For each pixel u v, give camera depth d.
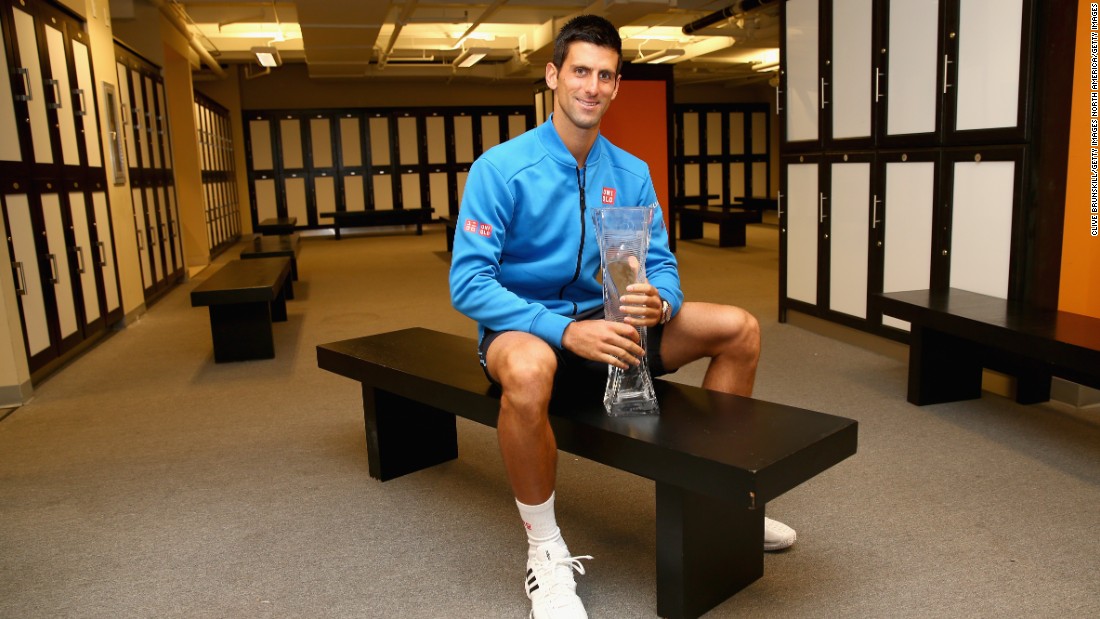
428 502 1.99
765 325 4.21
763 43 9.71
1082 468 2.09
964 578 1.53
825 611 1.42
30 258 3.44
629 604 1.47
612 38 1.49
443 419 2.25
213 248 8.84
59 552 1.78
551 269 1.60
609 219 1.43
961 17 2.91
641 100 7.05
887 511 1.85
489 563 1.66
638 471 1.30
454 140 12.35
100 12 4.84
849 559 1.62
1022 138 2.68
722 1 8.18
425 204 12.41
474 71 11.75
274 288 3.62
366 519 1.90
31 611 1.53
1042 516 1.80
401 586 1.58
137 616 1.50
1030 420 2.49
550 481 1.41
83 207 4.21
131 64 5.57
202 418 2.82
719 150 13.73
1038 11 2.60
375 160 12.12
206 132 8.73
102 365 3.74
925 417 2.55
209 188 8.77
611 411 1.43
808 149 3.92
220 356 3.71
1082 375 2.41
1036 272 2.72
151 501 2.06
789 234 4.14
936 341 2.64
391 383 1.88
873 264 3.50
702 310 1.59
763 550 1.54
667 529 1.37
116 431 2.70
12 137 3.37
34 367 3.34
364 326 4.53
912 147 3.21
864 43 3.46
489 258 1.53
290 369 3.53
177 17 7.07
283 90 11.84
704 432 1.31
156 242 5.89
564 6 7.95
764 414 1.41
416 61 11.41
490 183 1.53
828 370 3.22
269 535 1.83
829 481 2.04
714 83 13.84
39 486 2.20
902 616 1.40
